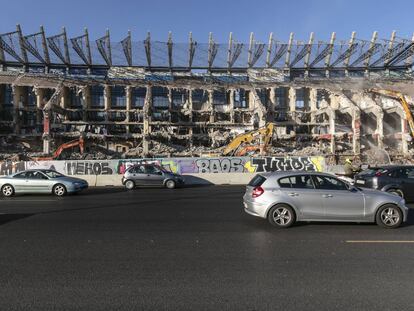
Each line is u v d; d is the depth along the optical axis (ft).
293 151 211.00
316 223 36.11
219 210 45.78
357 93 245.24
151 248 26.76
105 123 235.61
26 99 254.27
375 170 53.16
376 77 271.28
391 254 24.95
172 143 239.09
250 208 35.50
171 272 21.17
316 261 23.31
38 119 234.79
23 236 30.81
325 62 281.95
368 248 26.58
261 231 32.71
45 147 199.72
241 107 269.03
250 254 25.05
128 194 67.36
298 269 21.65
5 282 19.54
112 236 30.83
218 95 266.98
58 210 46.16
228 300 17.04
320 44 269.44
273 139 229.25
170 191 73.26
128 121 242.37
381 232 32.07
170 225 35.76
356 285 18.92
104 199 58.80
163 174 80.79
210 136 232.32
